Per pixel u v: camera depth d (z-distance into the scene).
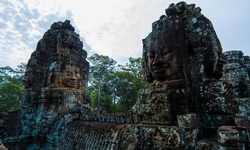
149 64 4.25
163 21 4.18
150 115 3.80
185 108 3.37
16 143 9.40
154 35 4.28
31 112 10.77
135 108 4.33
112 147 4.84
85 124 7.27
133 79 26.77
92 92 34.03
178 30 3.88
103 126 6.17
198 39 3.71
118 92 27.98
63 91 10.05
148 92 4.07
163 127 3.30
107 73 30.12
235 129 2.58
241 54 8.98
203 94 3.46
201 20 3.85
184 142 2.91
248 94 8.02
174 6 4.21
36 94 11.19
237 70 8.56
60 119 9.04
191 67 3.72
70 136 7.41
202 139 3.02
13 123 11.15
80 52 12.06
